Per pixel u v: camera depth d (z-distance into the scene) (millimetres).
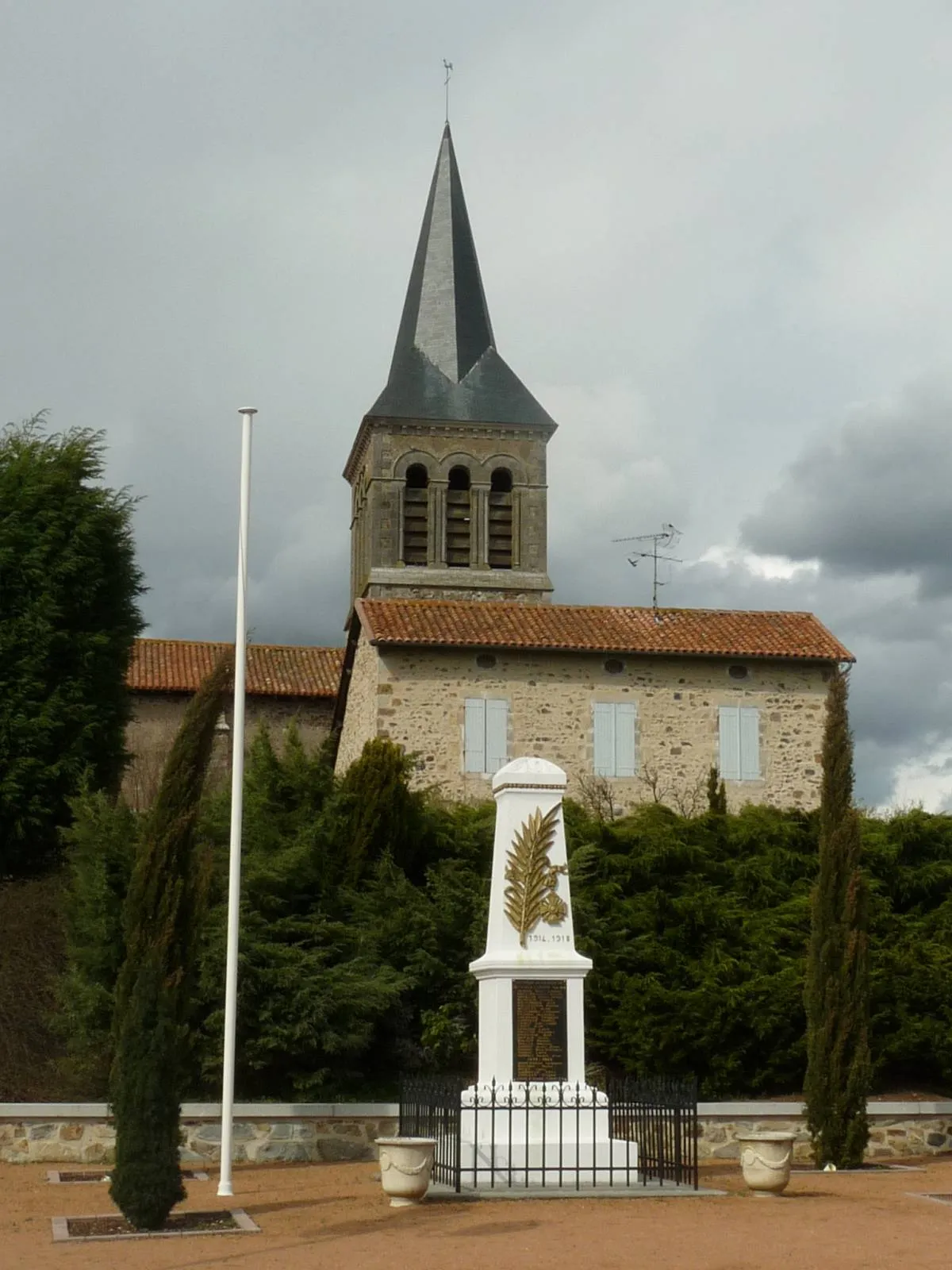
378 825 24984
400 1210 14297
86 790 24062
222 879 22438
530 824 17516
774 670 32906
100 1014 21000
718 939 24031
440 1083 16828
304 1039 21312
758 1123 20375
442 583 49156
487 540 49969
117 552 30281
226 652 17016
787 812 27734
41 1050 22156
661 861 24984
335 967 22234
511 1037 16703
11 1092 21234
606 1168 15789
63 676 28422
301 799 25062
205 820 23625
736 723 32531
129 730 38406
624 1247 12039
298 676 40625
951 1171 18641
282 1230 13445
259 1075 21891
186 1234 13328
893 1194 15891
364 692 32719
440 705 31594
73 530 29203
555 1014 16828
